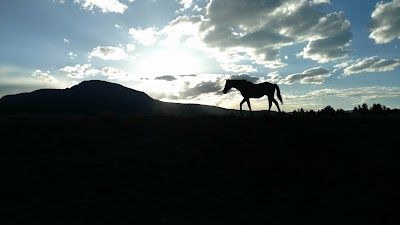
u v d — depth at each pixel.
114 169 17.64
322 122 22.61
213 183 17.19
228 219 14.95
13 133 20.00
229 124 22.25
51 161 17.98
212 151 19.41
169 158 18.89
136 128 21.62
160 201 15.89
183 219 14.77
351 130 21.78
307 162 18.88
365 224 14.77
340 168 18.47
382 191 16.91
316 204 16.17
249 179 17.52
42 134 20.20
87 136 20.27
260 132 21.28
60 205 15.48
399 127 22.30
